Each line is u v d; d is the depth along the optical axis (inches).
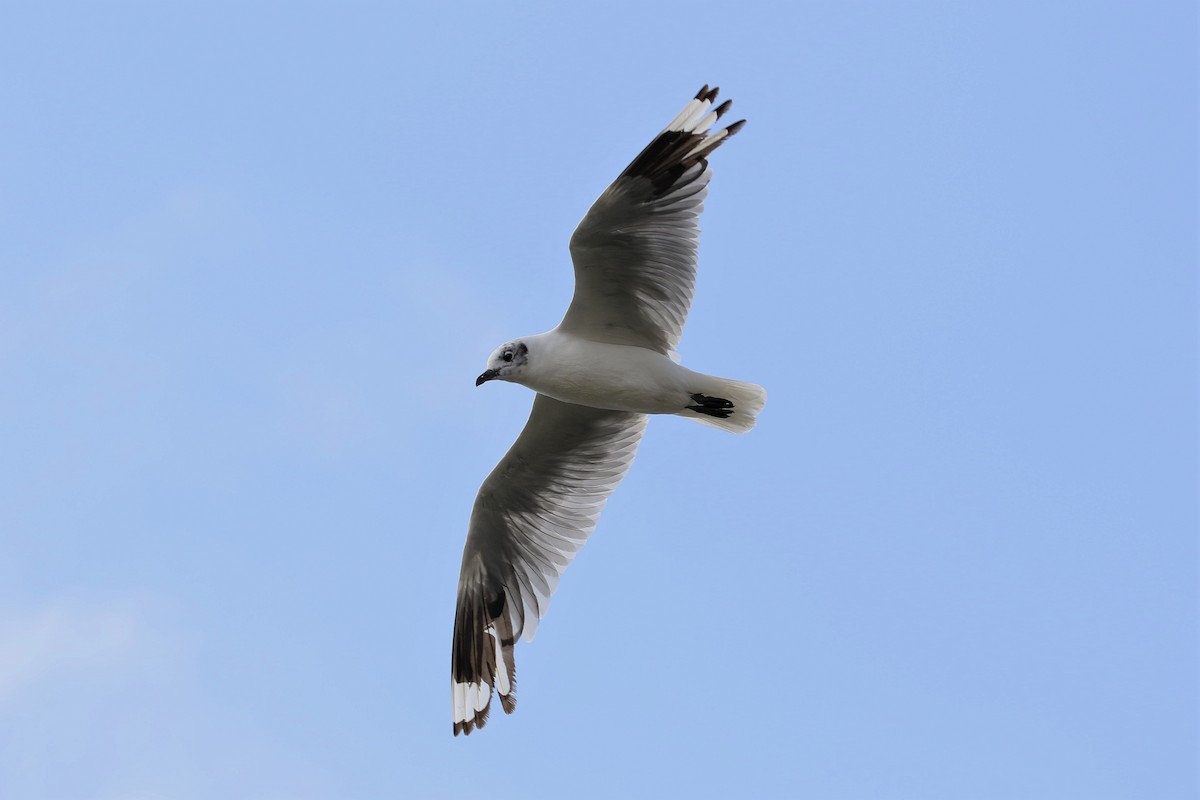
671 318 595.5
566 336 596.7
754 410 597.0
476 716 663.1
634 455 652.1
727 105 566.3
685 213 574.9
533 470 648.4
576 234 567.2
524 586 668.1
